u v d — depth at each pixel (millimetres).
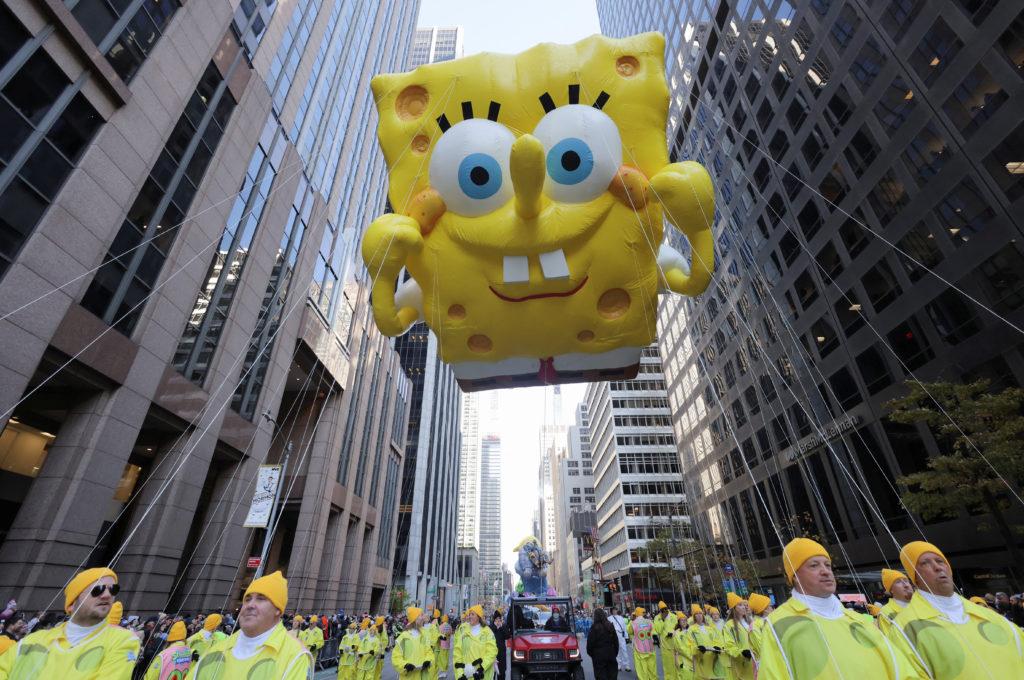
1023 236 18188
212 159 20734
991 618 3844
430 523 78000
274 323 27359
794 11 30172
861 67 25188
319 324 33000
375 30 46125
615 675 10297
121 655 3953
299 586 30078
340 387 36625
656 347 82750
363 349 43281
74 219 14188
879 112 24172
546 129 5555
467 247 5465
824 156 28141
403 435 59781
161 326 17969
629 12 62438
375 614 48062
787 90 31141
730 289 40875
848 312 27219
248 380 24828
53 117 13703
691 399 53438
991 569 20031
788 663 3068
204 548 22406
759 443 38375
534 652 12594
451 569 101500
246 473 24422
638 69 5906
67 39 13984
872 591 25141
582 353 6094
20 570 13477
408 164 5879
